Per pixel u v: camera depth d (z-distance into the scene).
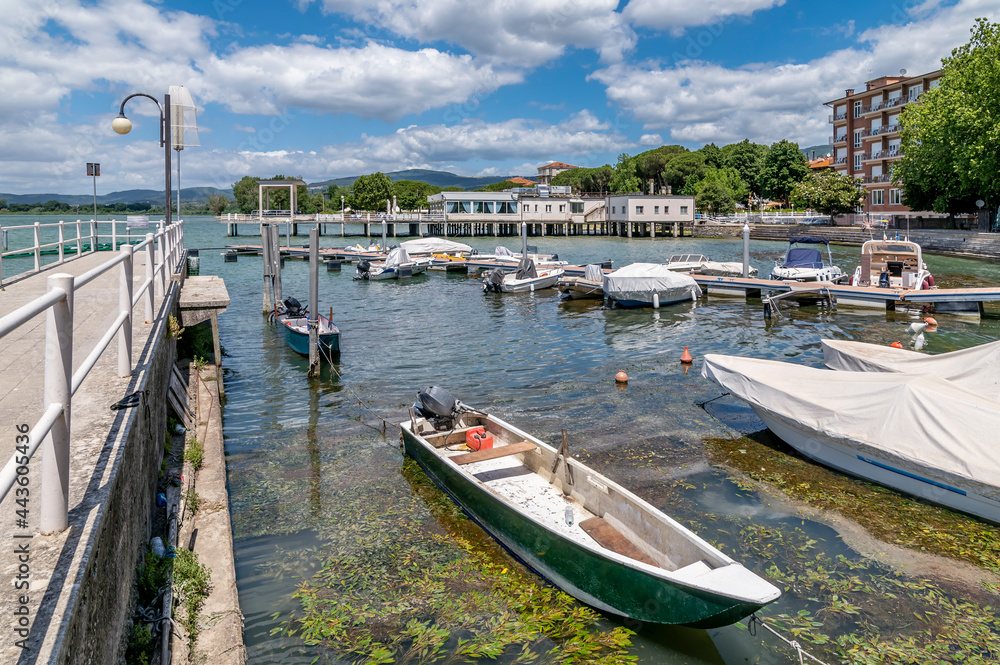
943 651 6.17
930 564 7.65
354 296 33.00
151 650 4.92
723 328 23.17
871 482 9.85
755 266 43.75
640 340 21.11
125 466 4.62
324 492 9.66
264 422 13.07
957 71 43.03
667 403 13.95
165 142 18.55
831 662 6.06
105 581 3.77
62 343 3.43
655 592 6.06
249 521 8.73
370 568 7.57
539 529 7.12
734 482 9.95
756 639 6.40
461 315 26.67
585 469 8.17
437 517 8.83
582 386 15.38
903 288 25.95
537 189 93.38
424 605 6.86
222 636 5.54
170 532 6.69
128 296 6.43
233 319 25.58
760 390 11.25
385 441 11.87
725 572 5.88
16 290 11.62
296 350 19.47
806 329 22.70
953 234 45.81
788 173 94.38
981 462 8.48
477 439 9.88
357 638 6.32
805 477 10.11
